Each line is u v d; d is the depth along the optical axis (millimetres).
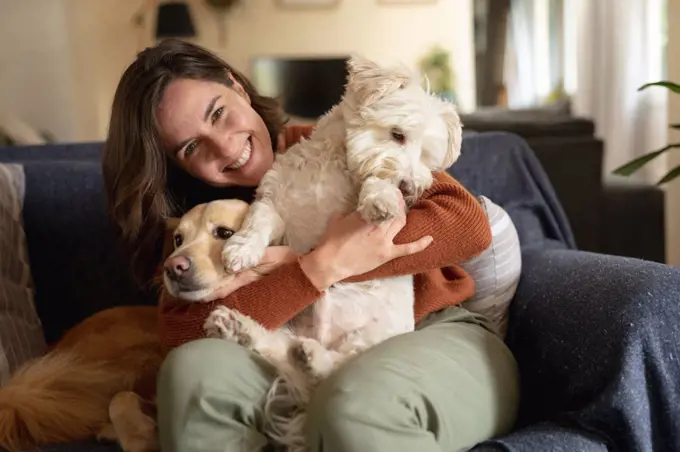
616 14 4027
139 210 1425
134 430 1221
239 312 1188
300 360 1132
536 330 1355
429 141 1303
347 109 1321
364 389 1017
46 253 1826
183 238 1254
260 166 1447
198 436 1037
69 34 5234
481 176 1945
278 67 5523
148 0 5422
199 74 1423
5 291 1596
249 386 1082
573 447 1067
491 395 1184
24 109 4957
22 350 1552
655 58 3865
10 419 1241
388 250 1212
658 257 2879
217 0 5625
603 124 4227
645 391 1111
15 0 4848
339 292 1259
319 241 1272
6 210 1703
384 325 1256
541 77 5441
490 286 1458
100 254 1842
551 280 1412
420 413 1043
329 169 1285
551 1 5273
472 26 5859
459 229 1267
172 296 1297
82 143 2217
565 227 1992
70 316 1844
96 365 1403
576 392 1199
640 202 2855
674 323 1129
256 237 1189
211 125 1394
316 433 1011
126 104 1410
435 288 1373
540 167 2035
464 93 5941
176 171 1556
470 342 1248
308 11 5777
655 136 3846
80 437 1300
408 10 5812
